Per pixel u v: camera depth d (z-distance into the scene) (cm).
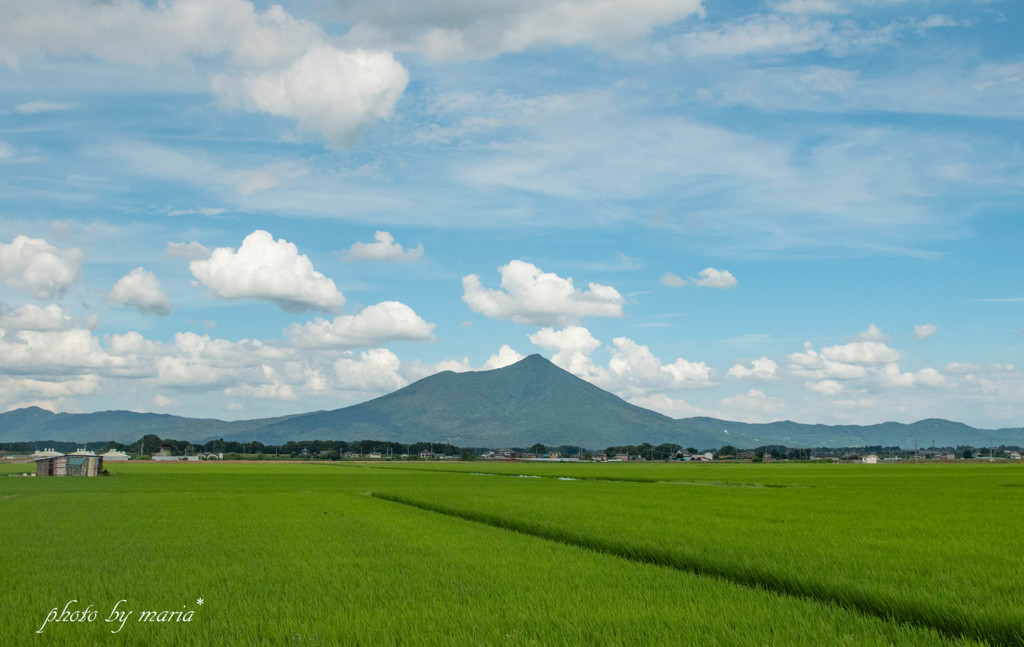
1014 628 1196
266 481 7594
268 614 1337
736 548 2072
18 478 8088
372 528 2798
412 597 1477
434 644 1134
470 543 2325
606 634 1185
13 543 2342
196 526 2875
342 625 1246
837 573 1653
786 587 1625
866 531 2539
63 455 8900
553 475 9906
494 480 8044
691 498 4525
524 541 2386
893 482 7325
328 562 1928
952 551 2005
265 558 2002
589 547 2322
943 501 4222
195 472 10569
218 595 1507
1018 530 2577
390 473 10475
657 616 1302
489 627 1232
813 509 3575
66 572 1788
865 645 1116
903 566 1747
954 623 1264
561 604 1409
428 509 3869
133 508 3856
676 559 1966
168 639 1177
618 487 6266
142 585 1612
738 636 1171
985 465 18200
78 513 3528
